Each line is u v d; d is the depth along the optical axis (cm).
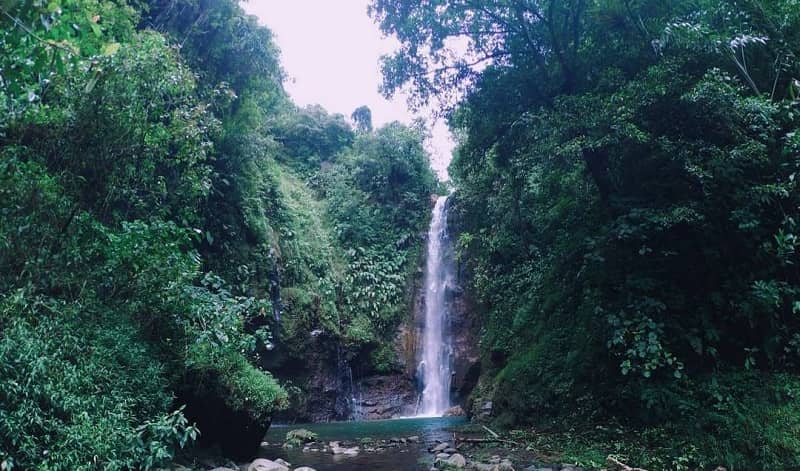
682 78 775
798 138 652
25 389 427
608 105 795
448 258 2111
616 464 689
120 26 714
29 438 419
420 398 1938
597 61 991
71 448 436
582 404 920
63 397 455
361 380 1897
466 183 1886
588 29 1030
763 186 673
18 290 496
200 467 677
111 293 638
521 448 854
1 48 421
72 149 645
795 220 684
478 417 1340
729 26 761
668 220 729
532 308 1348
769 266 717
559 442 855
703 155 737
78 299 574
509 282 1609
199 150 822
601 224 974
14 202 556
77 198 639
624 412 840
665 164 800
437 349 2002
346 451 905
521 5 1036
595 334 945
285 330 1614
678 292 800
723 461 625
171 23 1208
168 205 805
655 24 874
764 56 768
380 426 1394
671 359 716
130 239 620
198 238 740
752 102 680
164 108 789
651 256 829
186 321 698
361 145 2523
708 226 741
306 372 1686
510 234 1622
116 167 686
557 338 1102
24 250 559
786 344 700
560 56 1006
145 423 523
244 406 762
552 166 979
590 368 938
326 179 2503
